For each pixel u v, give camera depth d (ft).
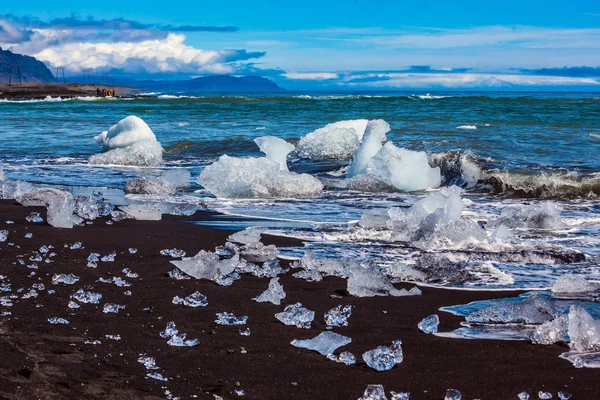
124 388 9.20
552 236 21.70
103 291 14.19
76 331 11.42
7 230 20.27
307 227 22.44
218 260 16.29
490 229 22.79
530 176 31.73
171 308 13.17
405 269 16.39
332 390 9.65
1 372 9.37
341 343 11.46
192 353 10.78
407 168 32.45
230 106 125.80
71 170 38.37
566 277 15.37
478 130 58.34
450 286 15.58
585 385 10.03
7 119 81.30
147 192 30.09
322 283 15.60
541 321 12.96
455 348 11.53
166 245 19.06
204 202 27.84
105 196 29.07
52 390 8.93
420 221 20.92
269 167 30.50
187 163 42.16
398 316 13.29
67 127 68.49
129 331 11.63
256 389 9.57
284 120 75.51
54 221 21.24
